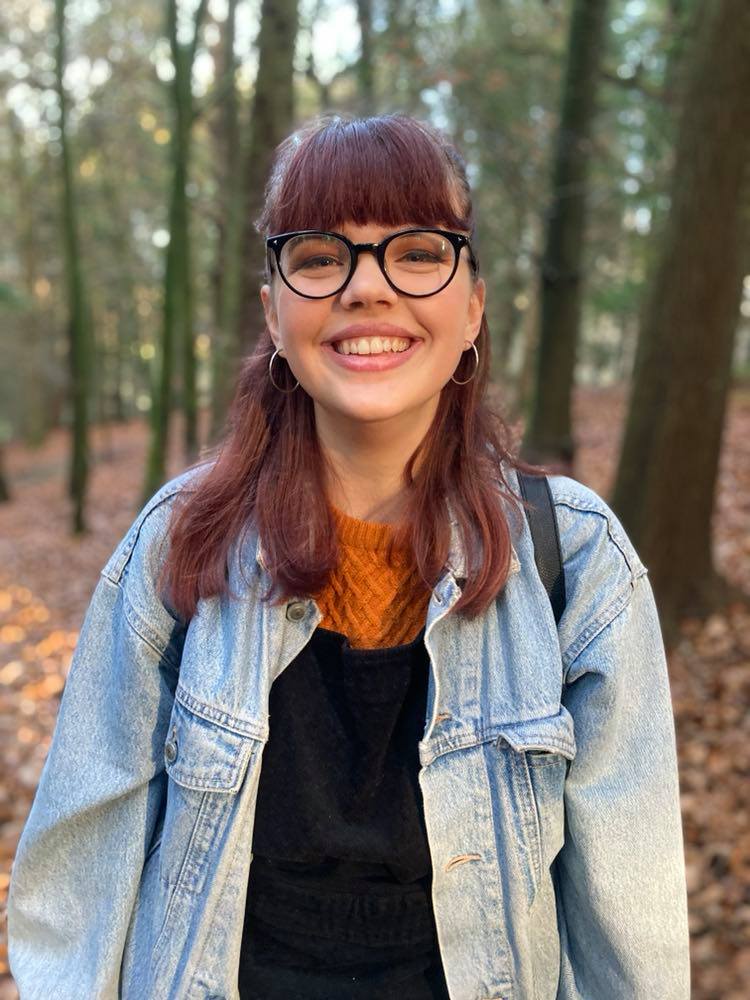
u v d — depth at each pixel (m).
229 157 7.75
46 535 11.43
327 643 1.09
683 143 4.54
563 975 1.15
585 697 1.07
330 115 1.07
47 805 1.14
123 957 1.14
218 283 10.00
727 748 3.90
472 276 1.09
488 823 1.08
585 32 6.54
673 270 4.67
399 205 0.97
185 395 11.17
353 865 1.10
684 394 4.76
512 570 1.09
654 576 4.98
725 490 7.78
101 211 15.23
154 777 1.15
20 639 6.53
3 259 20.70
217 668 1.07
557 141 6.86
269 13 4.65
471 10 8.30
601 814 1.06
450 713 1.09
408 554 1.11
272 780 1.08
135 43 9.80
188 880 1.08
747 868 3.07
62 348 22.36
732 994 2.54
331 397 1.03
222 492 1.12
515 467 1.18
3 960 2.59
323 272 1.01
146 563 1.14
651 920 1.06
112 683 1.14
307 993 1.10
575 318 7.13
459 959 1.10
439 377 1.04
